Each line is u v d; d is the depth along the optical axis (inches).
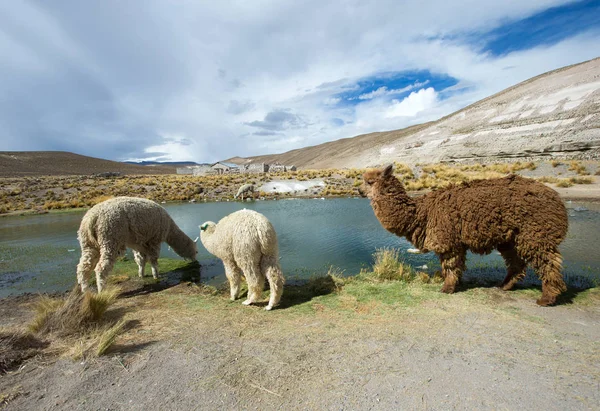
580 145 1200.2
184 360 125.6
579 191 631.8
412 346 129.6
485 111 2383.1
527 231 164.9
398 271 235.0
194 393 104.8
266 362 122.0
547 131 1509.6
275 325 157.5
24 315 195.2
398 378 108.3
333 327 151.5
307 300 194.5
